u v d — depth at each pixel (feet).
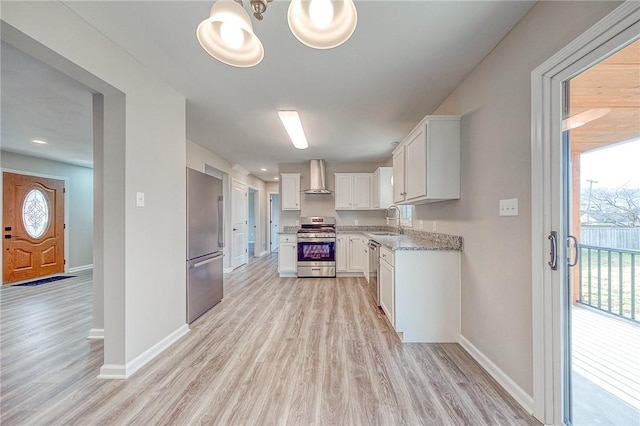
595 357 4.85
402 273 8.80
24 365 7.45
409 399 5.99
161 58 7.25
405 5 5.41
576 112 4.87
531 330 5.57
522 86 5.84
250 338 9.08
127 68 7.04
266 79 8.33
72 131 12.78
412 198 10.12
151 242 7.95
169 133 8.80
